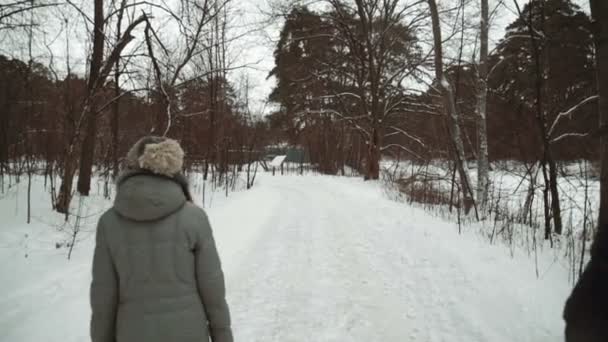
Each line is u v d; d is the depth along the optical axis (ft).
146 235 5.89
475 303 13.25
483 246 19.93
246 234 24.72
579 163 26.03
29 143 33.73
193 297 6.15
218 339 6.51
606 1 11.09
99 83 26.11
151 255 5.87
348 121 85.25
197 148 53.88
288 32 79.97
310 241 23.07
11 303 12.38
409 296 14.43
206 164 52.47
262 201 41.29
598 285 6.40
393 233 23.81
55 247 18.24
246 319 12.85
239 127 63.21
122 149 41.93
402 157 77.82
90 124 30.37
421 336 11.59
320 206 37.68
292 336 11.76
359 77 79.41
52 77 27.45
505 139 35.17
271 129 112.47
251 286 15.74
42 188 30.04
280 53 84.38
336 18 75.15
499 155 36.91
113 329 6.09
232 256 19.67
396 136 85.76
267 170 132.87
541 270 15.96
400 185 52.34
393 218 28.50
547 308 12.32
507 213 26.96
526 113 30.25
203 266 6.26
